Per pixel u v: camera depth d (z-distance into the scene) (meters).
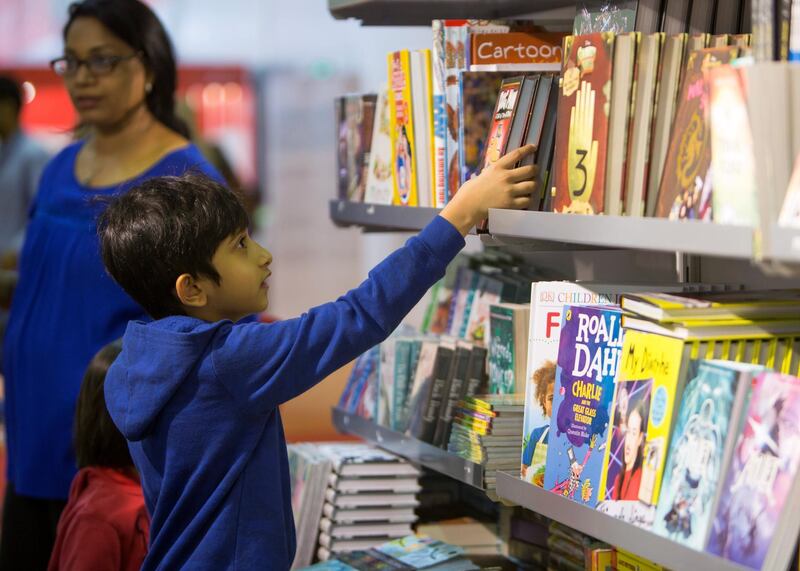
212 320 2.02
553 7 2.48
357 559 2.44
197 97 8.48
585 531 1.72
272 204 8.55
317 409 3.72
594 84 1.76
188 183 2.01
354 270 8.56
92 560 2.28
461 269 2.79
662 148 1.69
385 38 5.72
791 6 1.46
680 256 2.29
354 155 2.80
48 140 7.93
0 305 4.29
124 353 1.99
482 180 1.95
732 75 1.42
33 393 2.92
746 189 1.40
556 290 2.00
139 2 2.98
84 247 2.87
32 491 2.93
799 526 1.41
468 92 2.18
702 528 1.49
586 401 1.82
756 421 1.46
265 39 8.50
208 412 1.89
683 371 1.58
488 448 2.09
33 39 7.96
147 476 2.01
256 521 1.92
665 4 1.84
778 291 1.76
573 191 1.81
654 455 1.61
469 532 2.69
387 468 2.68
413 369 2.53
